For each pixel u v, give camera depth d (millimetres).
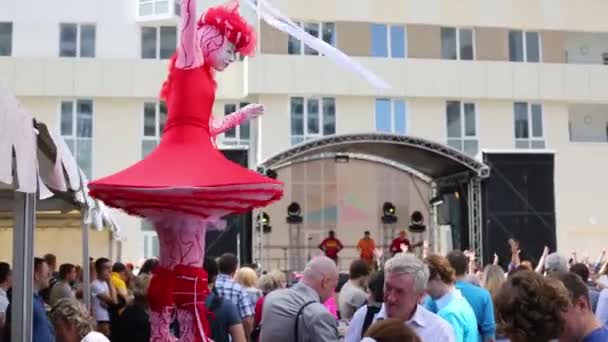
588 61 30562
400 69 28094
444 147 20547
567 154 28953
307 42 5273
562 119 29109
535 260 21156
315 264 5551
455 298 5648
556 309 3012
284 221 28891
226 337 7176
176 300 4789
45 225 17453
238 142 27859
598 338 3377
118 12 27578
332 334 5348
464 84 28406
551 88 28859
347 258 28844
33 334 7508
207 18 5199
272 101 27547
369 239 24141
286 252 28656
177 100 5008
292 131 27594
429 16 28828
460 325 5527
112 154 27250
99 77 27109
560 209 28688
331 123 27844
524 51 29453
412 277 4656
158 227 4836
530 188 21359
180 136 4965
